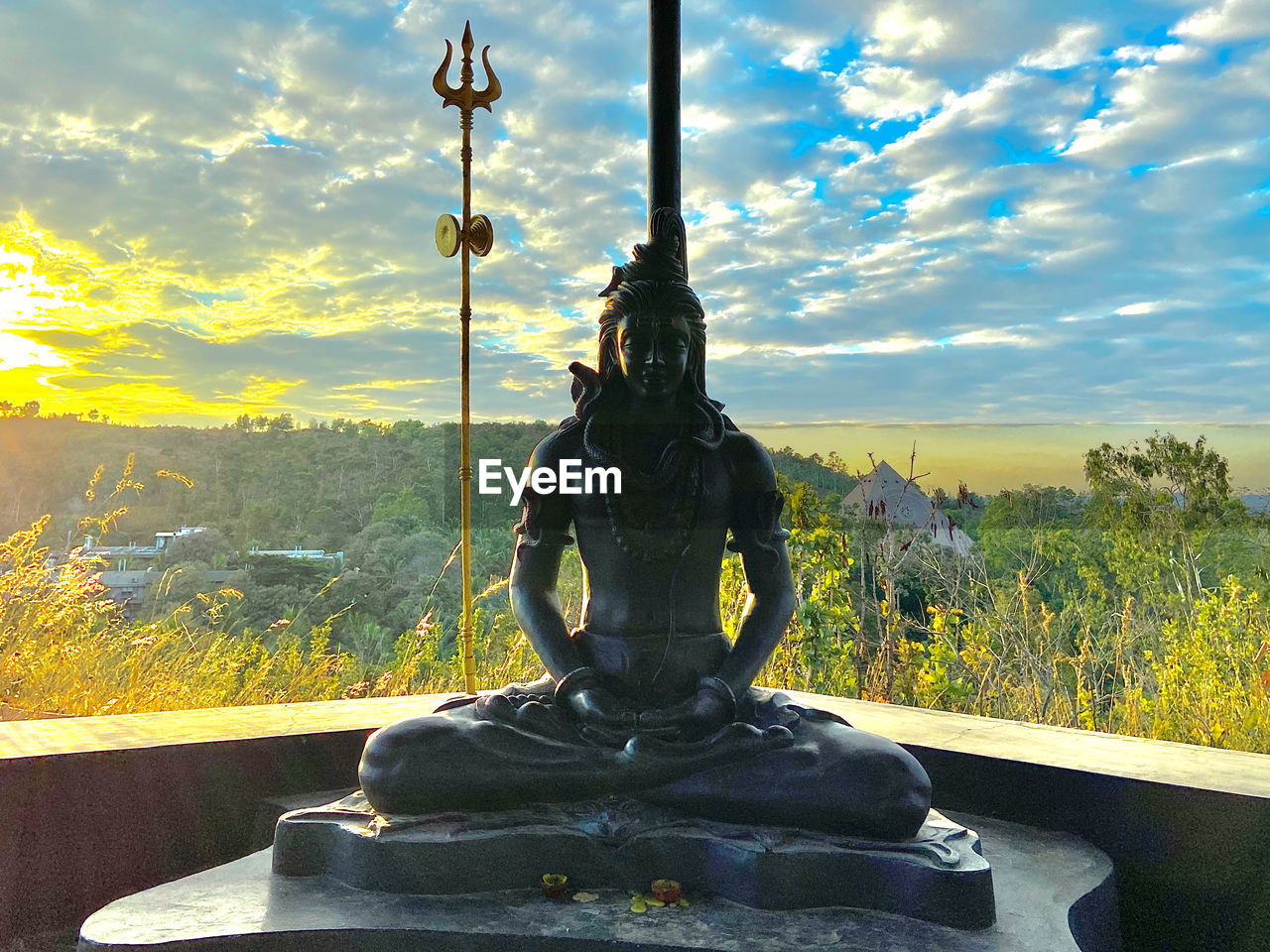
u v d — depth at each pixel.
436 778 2.88
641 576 3.37
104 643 5.94
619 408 3.48
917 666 6.03
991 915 2.56
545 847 2.79
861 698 5.86
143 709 5.38
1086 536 6.09
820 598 5.91
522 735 3.01
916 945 2.43
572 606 5.66
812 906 2.66
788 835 2.79
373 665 6.55
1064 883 2.85
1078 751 3.56
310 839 2.86
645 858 2.79
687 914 2.60
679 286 3.42
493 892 2.74
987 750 3.56
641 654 3.28
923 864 2.62
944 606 6.34
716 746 2.97
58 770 3.11
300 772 3.55
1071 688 6.00
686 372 3.49
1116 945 2.95
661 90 3.81
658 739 2.99
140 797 3.25
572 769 2.95
